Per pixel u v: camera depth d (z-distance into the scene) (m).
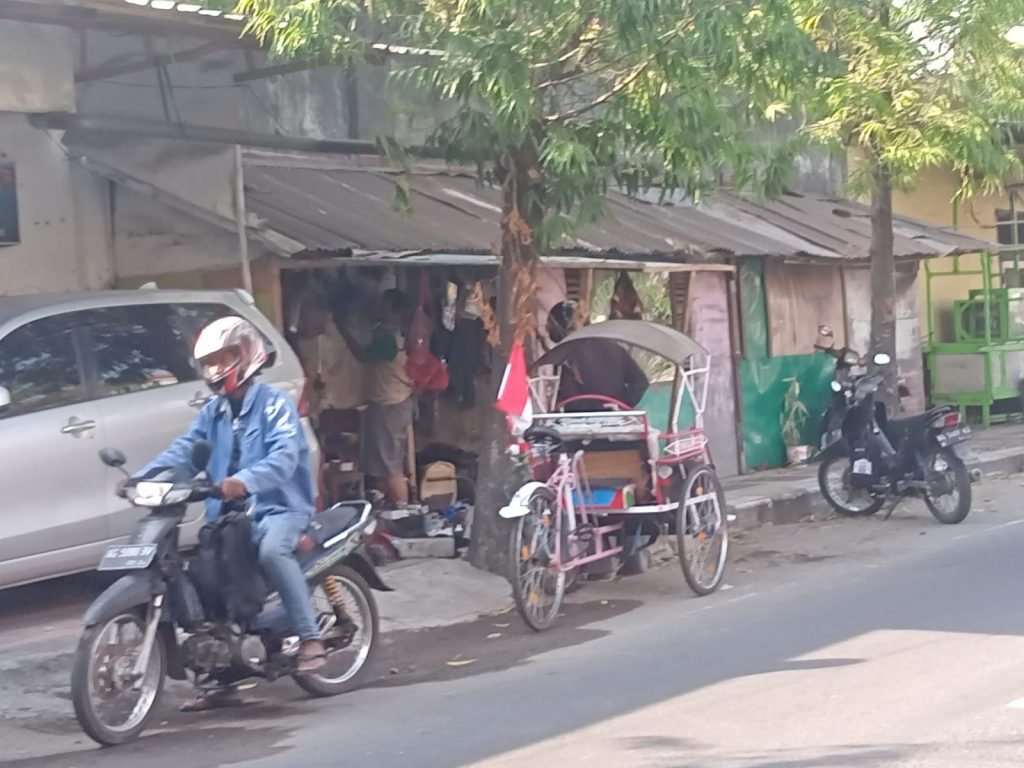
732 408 16.02
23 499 8.33
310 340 12.22
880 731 6.19
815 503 13.89
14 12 8.88
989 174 14.95
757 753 5.94
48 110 10.62
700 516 9.80
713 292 15.84
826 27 13.58
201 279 11.27
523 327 10.09
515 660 8.13
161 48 11.41
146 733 6.83
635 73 9.65
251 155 12.30
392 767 6.02
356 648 7.62
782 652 7.86
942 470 12.44
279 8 9.16
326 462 11.70
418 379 11.99
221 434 7.05
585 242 12.95
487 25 9.34
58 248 11.31
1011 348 20.53
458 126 9.74
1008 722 6.25
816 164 19.22
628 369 10.42
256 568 6.91
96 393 8.79
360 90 13.47
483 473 10.39
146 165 11.16
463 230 11.65
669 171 10.30
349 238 10.72
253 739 6.62
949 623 8.39
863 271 18.23
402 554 10.77
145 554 6.53
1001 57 13.86
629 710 6.77
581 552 9.35
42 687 7.68
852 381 16.03
